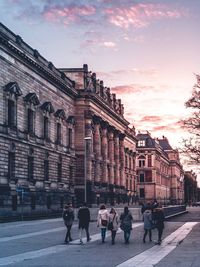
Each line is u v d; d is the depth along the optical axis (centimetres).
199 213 9919
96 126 11662
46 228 5050
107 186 12675
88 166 10750
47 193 8662
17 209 7188
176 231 4597
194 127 6650
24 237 4000
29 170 7931
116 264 2378
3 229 4922
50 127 9019
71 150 10412
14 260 2586
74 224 5638
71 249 3109
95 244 3416
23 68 7725
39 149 8319
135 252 2905
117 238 3888
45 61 8875
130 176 16575
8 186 6875
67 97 10344
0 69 6838
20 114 7531
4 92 6950
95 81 11838
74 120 10725
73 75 11038
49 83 9075
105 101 12250
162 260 2517
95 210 9225
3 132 6819
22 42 7688
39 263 2453
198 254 2778
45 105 8625
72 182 10412
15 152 7238
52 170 9038
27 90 7894
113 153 13738
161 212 3469
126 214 3469
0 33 6606
